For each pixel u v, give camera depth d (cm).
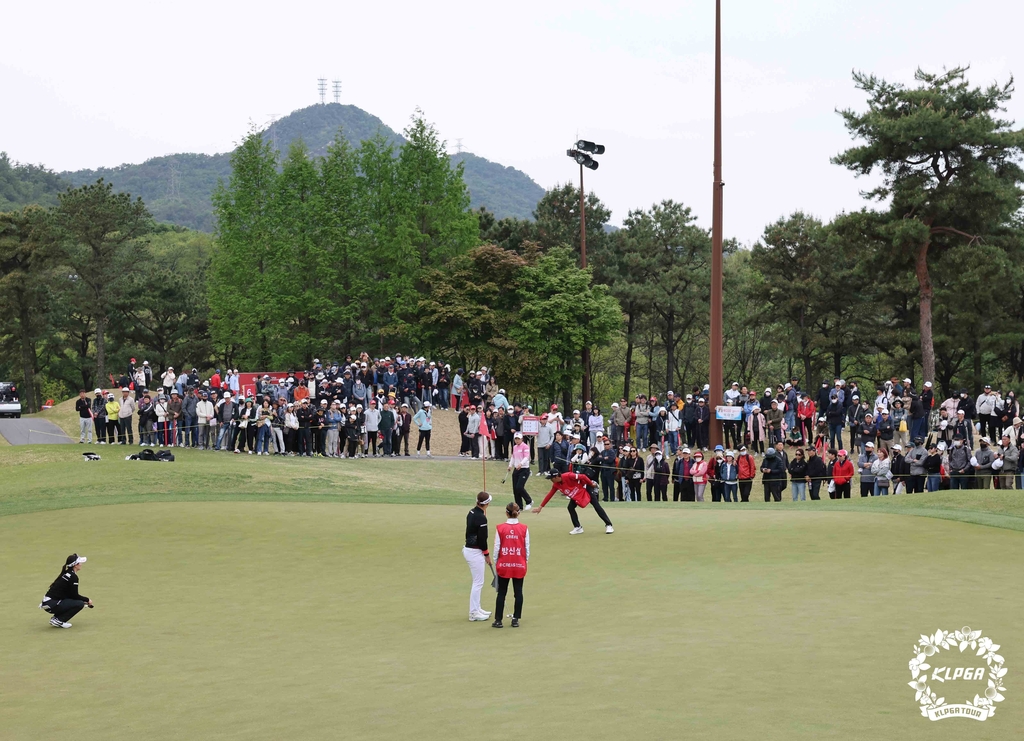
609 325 6109
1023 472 2959
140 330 8956
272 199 6938
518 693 1085
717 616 1427
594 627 1405
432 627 1460
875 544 1972
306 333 6831
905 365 6481
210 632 1459
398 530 2289
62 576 1516
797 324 6838
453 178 7044
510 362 6178
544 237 7831
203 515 2486
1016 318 6256
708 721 948
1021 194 5178
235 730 1001
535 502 3175
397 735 953
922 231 4934
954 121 4900
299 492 3041
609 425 4069
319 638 1410
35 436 4775
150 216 8644
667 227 7575
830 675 1103
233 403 3950
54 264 8350
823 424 3931
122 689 1181
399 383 4916
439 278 6525
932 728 919
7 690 1191
